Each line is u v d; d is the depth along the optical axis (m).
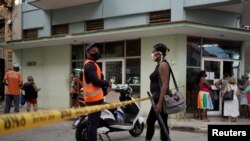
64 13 18.92
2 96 21.00
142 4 15.92
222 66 15.61
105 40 16.50
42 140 9.38
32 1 18.72
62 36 16.53
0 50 22.58
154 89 6.10
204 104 13.48
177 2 14.80
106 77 16.78
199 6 14.45
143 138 9.73
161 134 6.00
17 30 21.47
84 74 6.31
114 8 16.81
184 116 14.20
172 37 14.34
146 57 15.19
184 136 10.38
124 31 14.16
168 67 6.00
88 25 18.08
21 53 20.91
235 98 13.09
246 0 10.32
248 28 15.93
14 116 2.33
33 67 20.19
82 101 9.66
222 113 14.45
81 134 7.97
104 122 8.59
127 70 15.98
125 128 9.17
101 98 6.30
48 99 19.28
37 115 2.58
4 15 22.31
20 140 9.32
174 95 6.00
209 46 15.27
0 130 2.16
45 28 19.88
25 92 14.20
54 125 12.35
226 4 14.02
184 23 12.59
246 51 19.50
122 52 16.23
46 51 19.48
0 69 21.45
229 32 13.80
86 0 17.55
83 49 17.84
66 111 3.11
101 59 16.98
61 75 18.67
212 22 15.43
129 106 9.54
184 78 14.27
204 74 13.65
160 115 5.95
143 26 13.62
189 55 14.62
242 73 16.25
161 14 15.50
